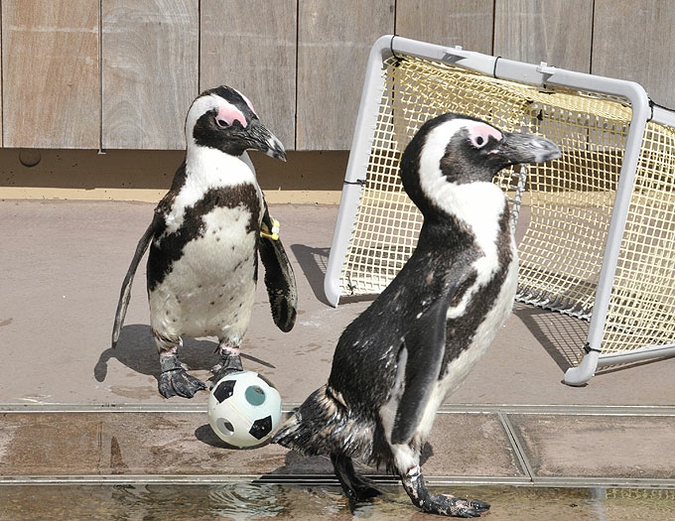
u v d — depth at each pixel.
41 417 4.48
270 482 4.30
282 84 5.63
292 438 4.23
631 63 5.66
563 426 4.49
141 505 4.22
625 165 4.62
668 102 5.69
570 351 4.82
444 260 4.18
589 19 5.64
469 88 5.01
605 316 4.65
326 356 4.76
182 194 4.48
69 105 5.61
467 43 5.64
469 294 4.16
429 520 4.20
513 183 5.57
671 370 4.74
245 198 4.49
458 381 4.22
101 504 4.22
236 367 4.62
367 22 5.61
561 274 5.11
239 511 4.21
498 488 4.29
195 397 4.57
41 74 5.59
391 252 5.09
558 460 4.38
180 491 4.27
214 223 4.48
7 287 5.05
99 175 5.70
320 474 4.33
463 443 4.42
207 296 4.55
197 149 4.49
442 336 4.12
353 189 5.03
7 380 4.61
